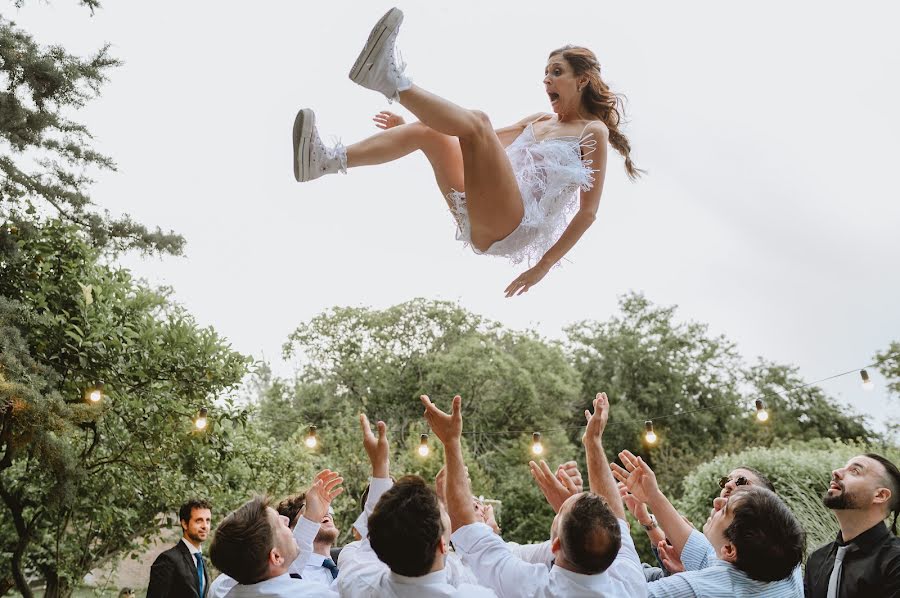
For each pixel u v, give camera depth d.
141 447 8.03
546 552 2.50
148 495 8.92
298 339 22.23
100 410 6.43
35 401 5.72
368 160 2.50
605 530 1.82
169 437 7.90
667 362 26.05
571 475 2.32
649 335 27.16
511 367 21.41
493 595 1.80
